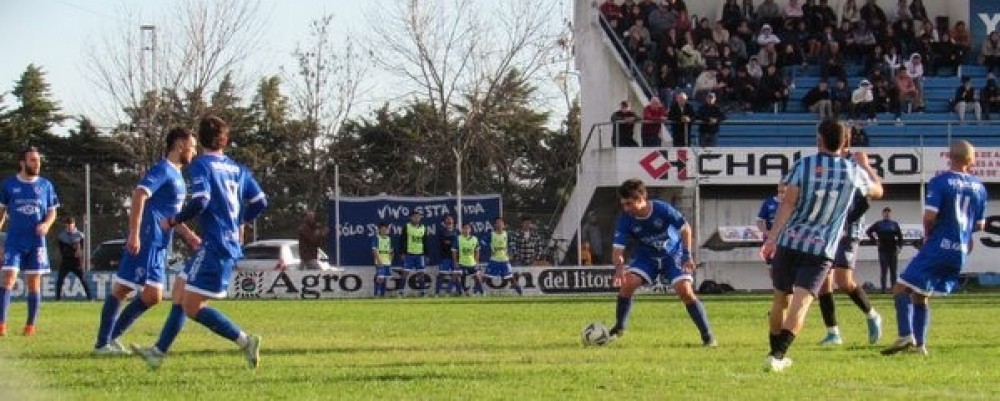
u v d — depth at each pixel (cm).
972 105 4231
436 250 3778
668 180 3859
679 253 1625
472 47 6600
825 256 1265
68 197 4672
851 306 2602
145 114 5875
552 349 1549
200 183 1275
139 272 1495
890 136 4166
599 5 4522
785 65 4369
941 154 3988
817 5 4466
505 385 1136
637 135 3994
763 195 4012
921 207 3972
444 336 1788
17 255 1838
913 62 4294
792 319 1262
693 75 4269
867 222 4066
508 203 6525
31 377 1162
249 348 1291
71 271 3503
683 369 1272
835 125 1269
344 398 1052
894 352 1467
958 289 3762
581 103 4675
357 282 3762
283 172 6181
